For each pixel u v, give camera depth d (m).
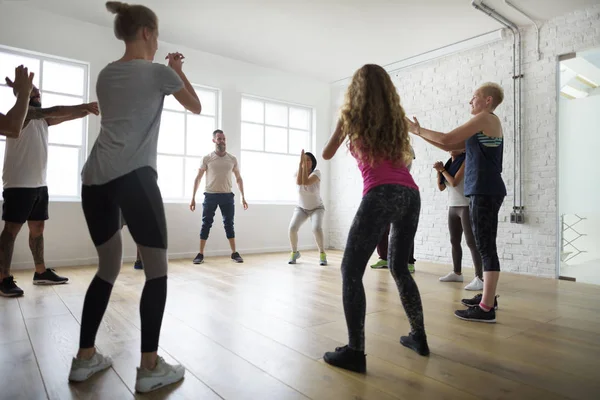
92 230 1.36
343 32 4.69
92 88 4.55
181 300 2.73
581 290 3.33
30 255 4.07
